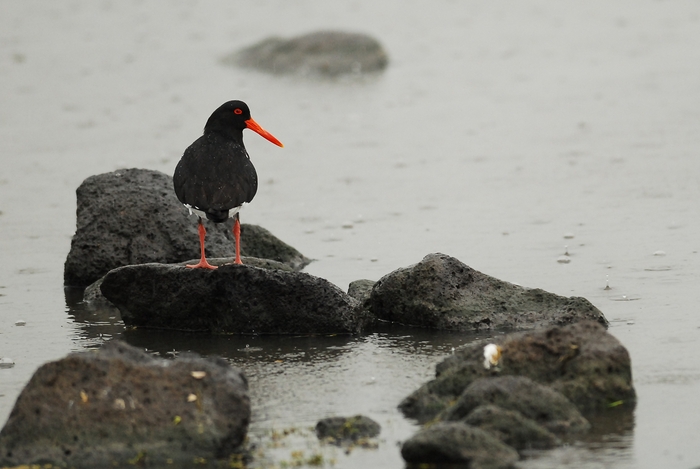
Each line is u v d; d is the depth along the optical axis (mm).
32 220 18828
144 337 12328
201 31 40625
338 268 15133
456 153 23062
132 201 14914
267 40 35594
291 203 19562
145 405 8500
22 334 12492
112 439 8367
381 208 18875
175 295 12398
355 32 34938
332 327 12141
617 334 11453
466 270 12523
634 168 20562
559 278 13977
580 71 31984
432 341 11664
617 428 8781
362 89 31406
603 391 9297
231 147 12969
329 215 18578
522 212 17953
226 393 8703
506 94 29438
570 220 17203
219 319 12422
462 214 18094
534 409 8719
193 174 12602
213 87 32031
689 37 36250
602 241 15789
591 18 41031
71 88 31672
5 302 14078
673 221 16688
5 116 28234
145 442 8375
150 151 24328
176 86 32094
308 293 12094
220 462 8352
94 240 14773
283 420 9273
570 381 9320
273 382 10352
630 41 36281
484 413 8477
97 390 8508
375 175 21453
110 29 40781
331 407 9586
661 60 32625
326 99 30094
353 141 24797
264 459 8406
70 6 44812
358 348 11516
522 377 8992
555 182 19953
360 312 12305
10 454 8273
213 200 12391
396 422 9125
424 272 12359
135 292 12562
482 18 42062
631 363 9984
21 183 21562
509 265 14766
